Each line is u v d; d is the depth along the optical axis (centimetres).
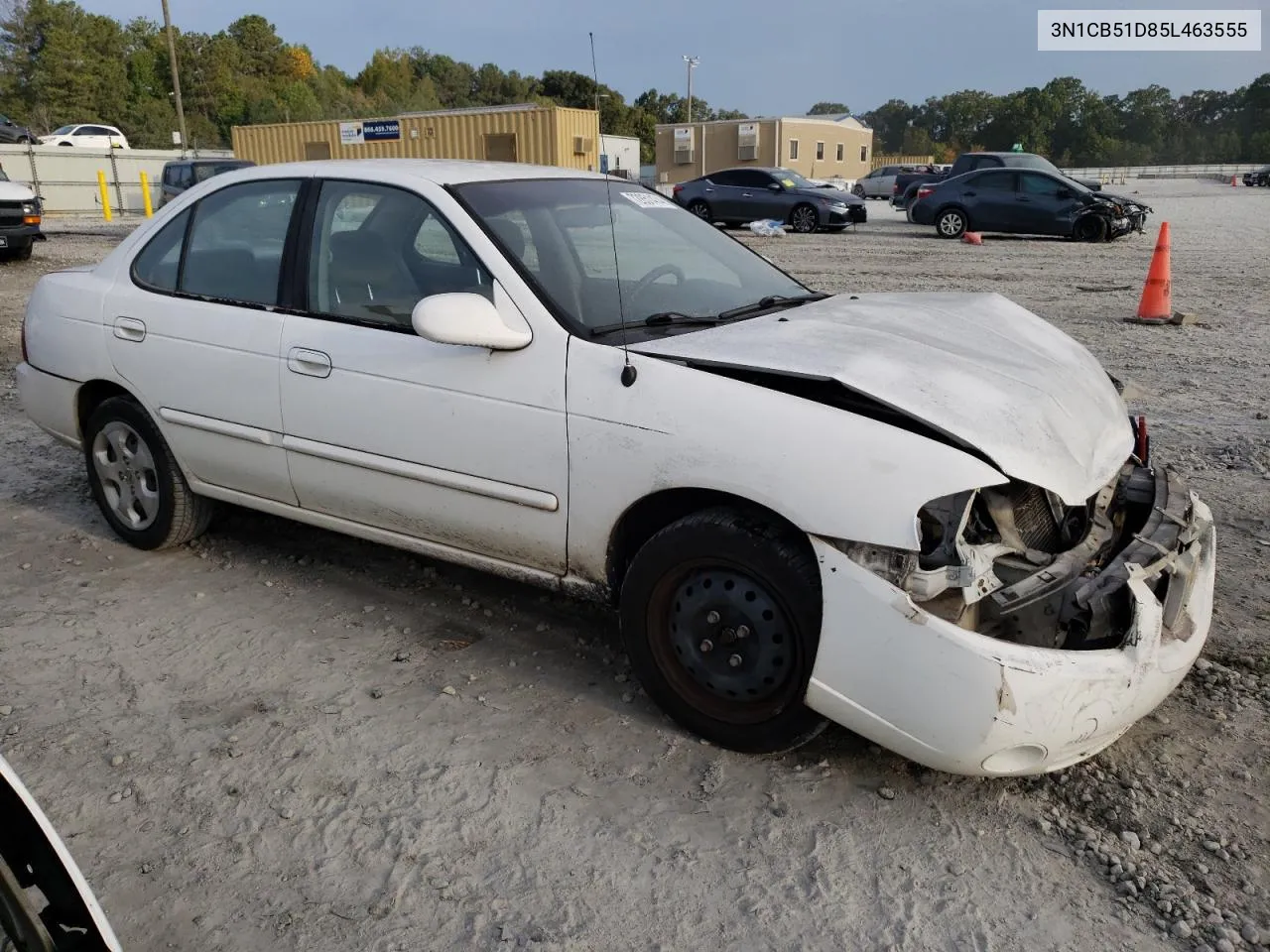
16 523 488
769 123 4422
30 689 338
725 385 285
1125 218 1902
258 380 381
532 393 315
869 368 281
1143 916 242
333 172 379
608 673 350
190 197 423
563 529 318
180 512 435
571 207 379
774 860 261
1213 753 302
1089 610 256
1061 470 270
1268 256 1574
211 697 334
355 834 269
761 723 293
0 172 1609
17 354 895
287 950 232
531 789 288
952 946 233
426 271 347
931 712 255
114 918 240
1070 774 293
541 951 231
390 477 355
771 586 280
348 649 367
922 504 253
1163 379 761
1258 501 505
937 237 2062
